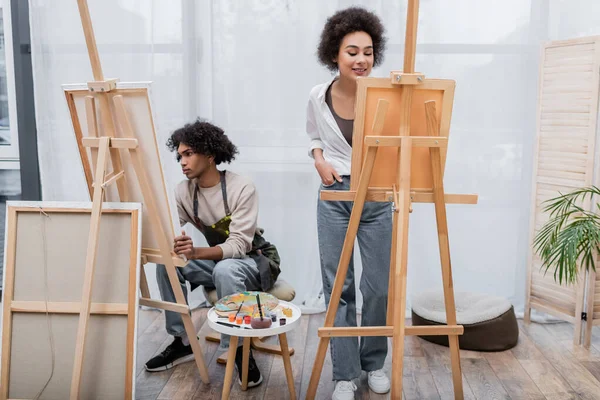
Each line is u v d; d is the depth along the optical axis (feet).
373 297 8.70
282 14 11.51
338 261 8.65
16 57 12.18
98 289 8.28
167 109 11.79
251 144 11.85
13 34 12.11
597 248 9.73
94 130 8.22
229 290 9.11
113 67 11.70
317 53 8.79
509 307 10.57
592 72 10.24
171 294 9.58
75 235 8.32
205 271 9.78
